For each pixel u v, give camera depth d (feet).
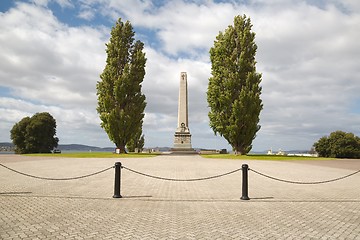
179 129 189.88
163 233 22.57
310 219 27.32
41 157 120.47
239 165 87.30
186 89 193.67
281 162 106.52
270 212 29.99
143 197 37.01
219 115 143.54
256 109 139.95
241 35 146.92
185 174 61.93
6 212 28.17
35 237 21.16
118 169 37.42
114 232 22.62
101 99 158.51
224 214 28.96
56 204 32.12
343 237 22.25
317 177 59.31
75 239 20.94
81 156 130.31
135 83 159.94
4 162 87.04
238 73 143.54
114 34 165.48
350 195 39.81
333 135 182.50
